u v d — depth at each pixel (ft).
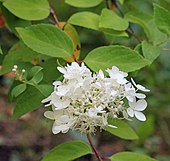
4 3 2.06
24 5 2.08
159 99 4.02
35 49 1.84
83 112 1.67
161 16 1.98
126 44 2.48
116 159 1.87
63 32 1.86
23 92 1.86
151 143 5.26
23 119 6.09
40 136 5.93
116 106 1.72
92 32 3.44
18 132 5.98
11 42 3.05
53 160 1.85
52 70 2.00
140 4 3.18
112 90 1.68
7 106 6.28
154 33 2.14
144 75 3.47
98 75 1.70
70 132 4.96
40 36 1.85
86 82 1.66
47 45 1.86
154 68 3.58
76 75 1.67
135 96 1.75
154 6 1.98
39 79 1.83
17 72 1.89
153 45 2.10
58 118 1.69
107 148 5.57
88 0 2.20
